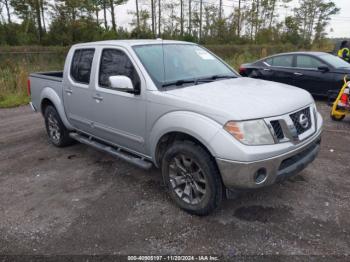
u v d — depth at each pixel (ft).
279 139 9.50
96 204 11.61
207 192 9.98
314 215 10.52
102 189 12.78
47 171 14.78
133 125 12.10
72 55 15.61
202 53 14.56
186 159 10.48
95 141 15.43
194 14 148.46
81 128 15.79
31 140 19.67
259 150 8.96
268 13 161.17
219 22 130.72
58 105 16.56
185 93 10.61
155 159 11.62
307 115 10.94
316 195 11.82
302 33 162.91
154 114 10.99
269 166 9.18
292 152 9.64
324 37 171.94
